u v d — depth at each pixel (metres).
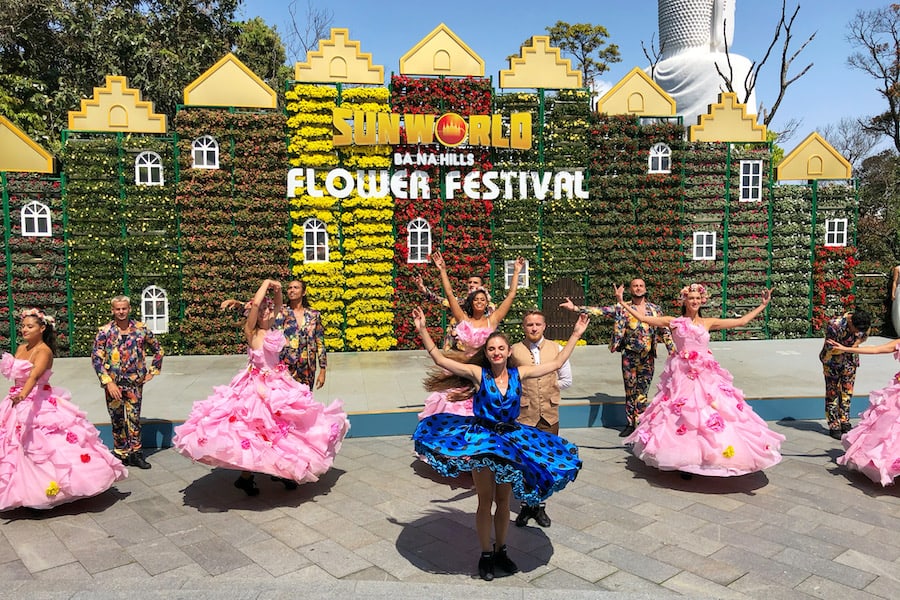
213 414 5.41
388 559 4.43
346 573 4.22
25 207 12.89
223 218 13.33
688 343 6.04
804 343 14.49
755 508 5.39
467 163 14.00
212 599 3.70
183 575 4.19
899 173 30.70
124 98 13.24
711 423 5.71
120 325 6.52
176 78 21.97
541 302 14.53
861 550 4.56
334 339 13.79
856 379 10.20
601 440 7.67
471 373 4.21
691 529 4.95
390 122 13.46
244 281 13.53
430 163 13.85
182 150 13.28
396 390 9.60
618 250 14.60
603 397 8.97
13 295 12.91
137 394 6.57
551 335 14.59
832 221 15.45
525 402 5.15
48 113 20.52
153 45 21.95
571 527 5.00
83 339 13.09
